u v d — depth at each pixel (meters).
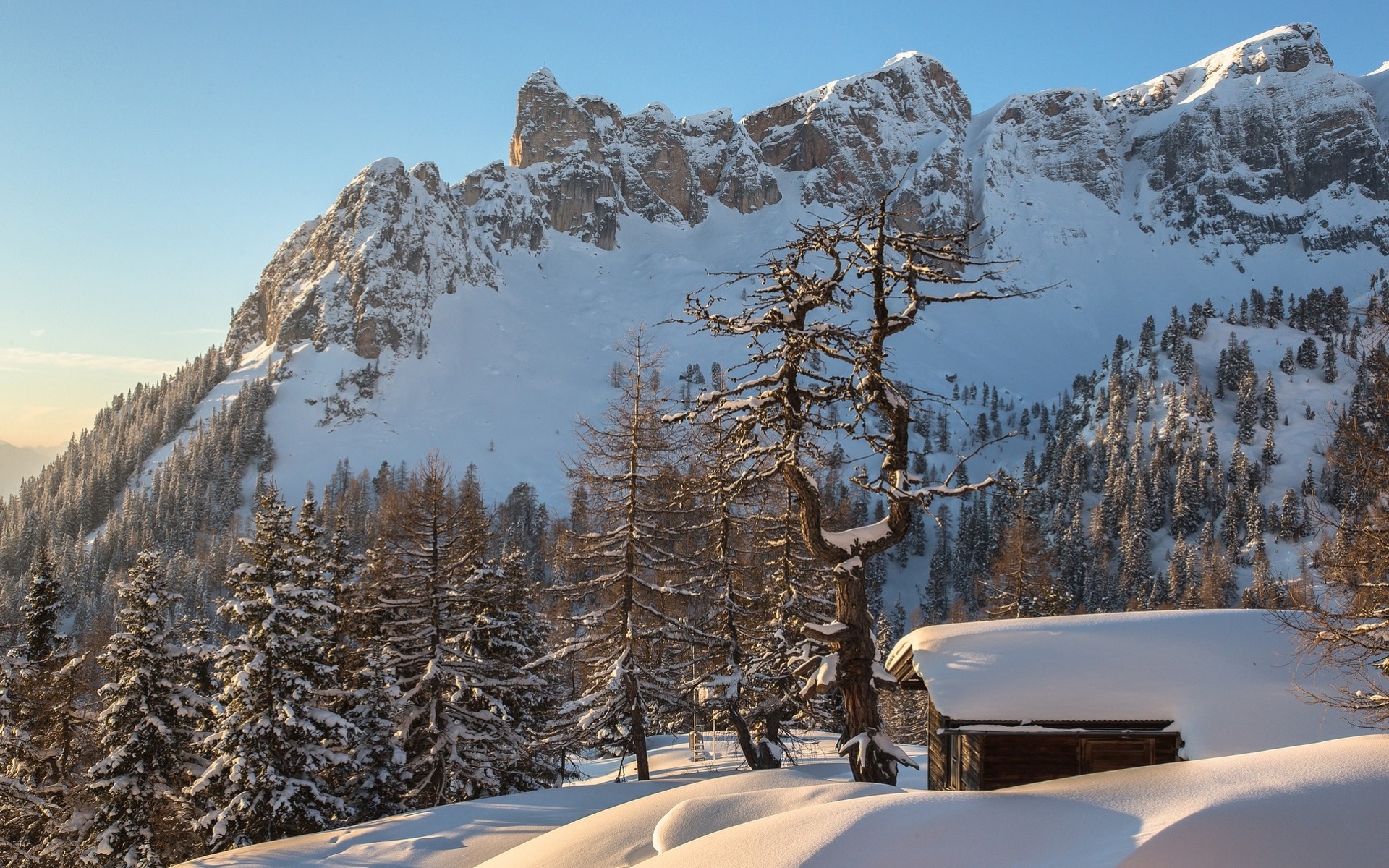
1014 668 15.28
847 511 31.72
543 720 37.28
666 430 27.45
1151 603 125.06
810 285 15.53
